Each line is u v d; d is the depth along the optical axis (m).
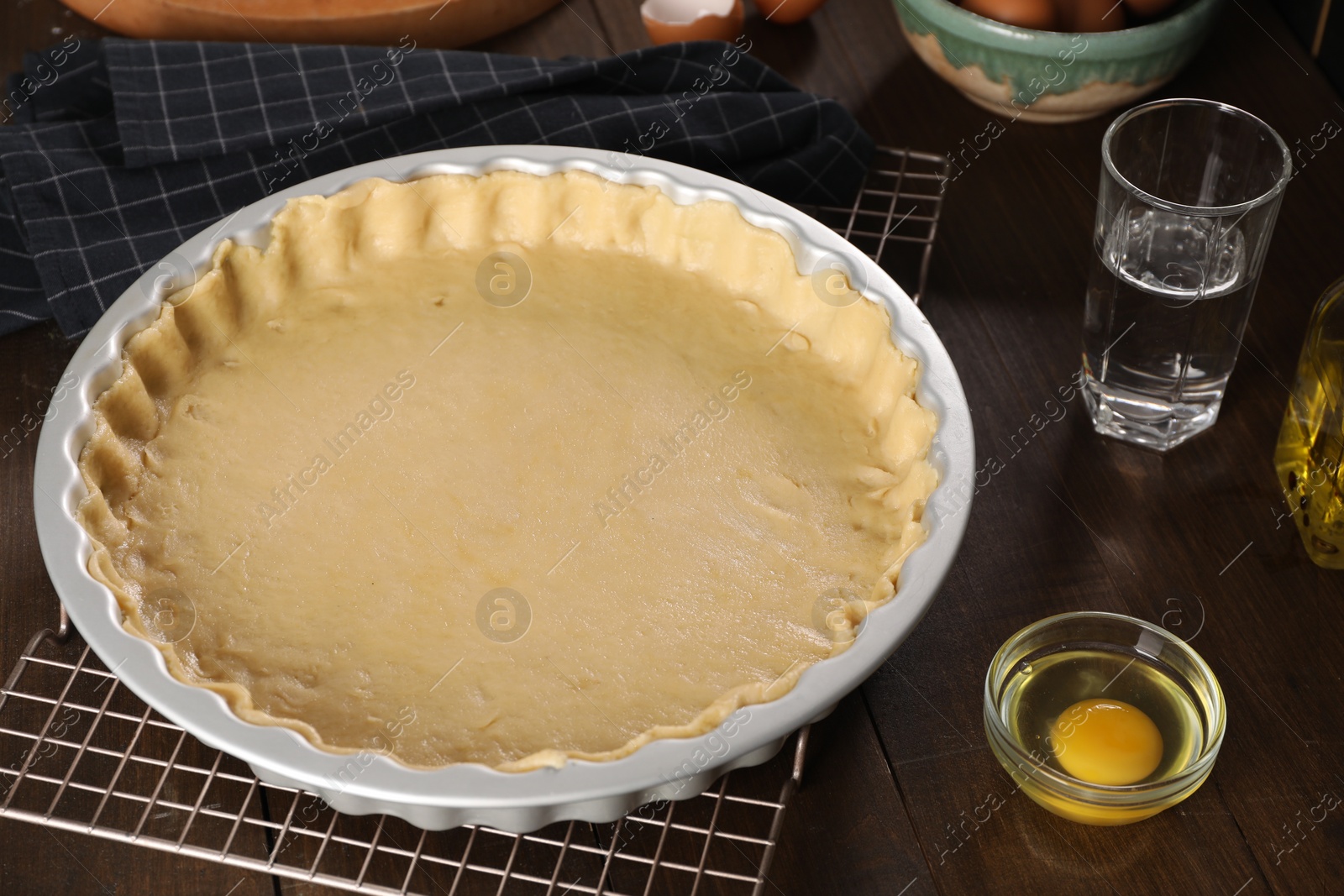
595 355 0.98
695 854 0.81
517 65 1.17
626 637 0.81
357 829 0.82
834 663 0.74
